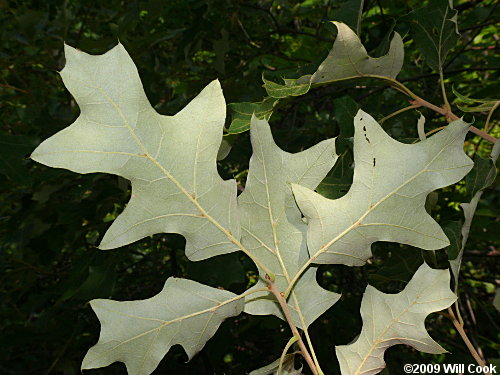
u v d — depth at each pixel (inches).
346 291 48.8
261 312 10.4
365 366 10.4
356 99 29.1
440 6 15.4
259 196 10.2
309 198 9.8
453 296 10.3
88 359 9.4
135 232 9.4
